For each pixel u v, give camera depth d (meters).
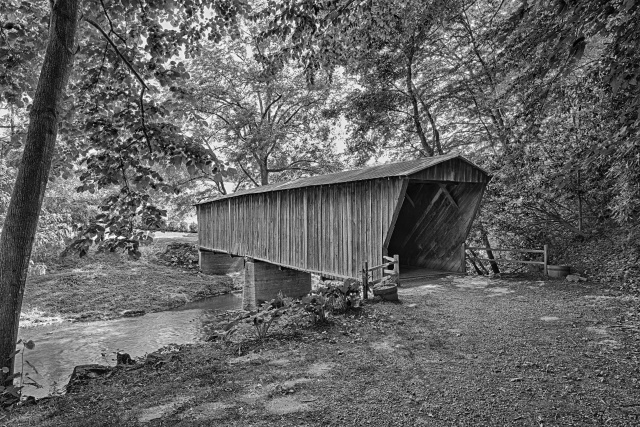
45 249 18.77
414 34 12.87
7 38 5.96
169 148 5.76
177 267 22.41
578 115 8.02
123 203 6.09
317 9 5.32
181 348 5.95
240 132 26.56
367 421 3.27
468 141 16.50
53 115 4.93
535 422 3.23
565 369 4.38
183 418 3.38
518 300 7.91
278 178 30.03
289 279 16.53
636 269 8.72
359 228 10.53
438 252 11.14
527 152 8.09
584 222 11.38
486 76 12.73
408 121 17.11
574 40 3.16
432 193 11.18
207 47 24.88
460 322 6.46
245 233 17.22
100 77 6.45
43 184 4.86
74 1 5.15
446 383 4.06
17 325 4.59
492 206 12.55
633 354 4.75
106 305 15.86
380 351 5.12
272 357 4.99
